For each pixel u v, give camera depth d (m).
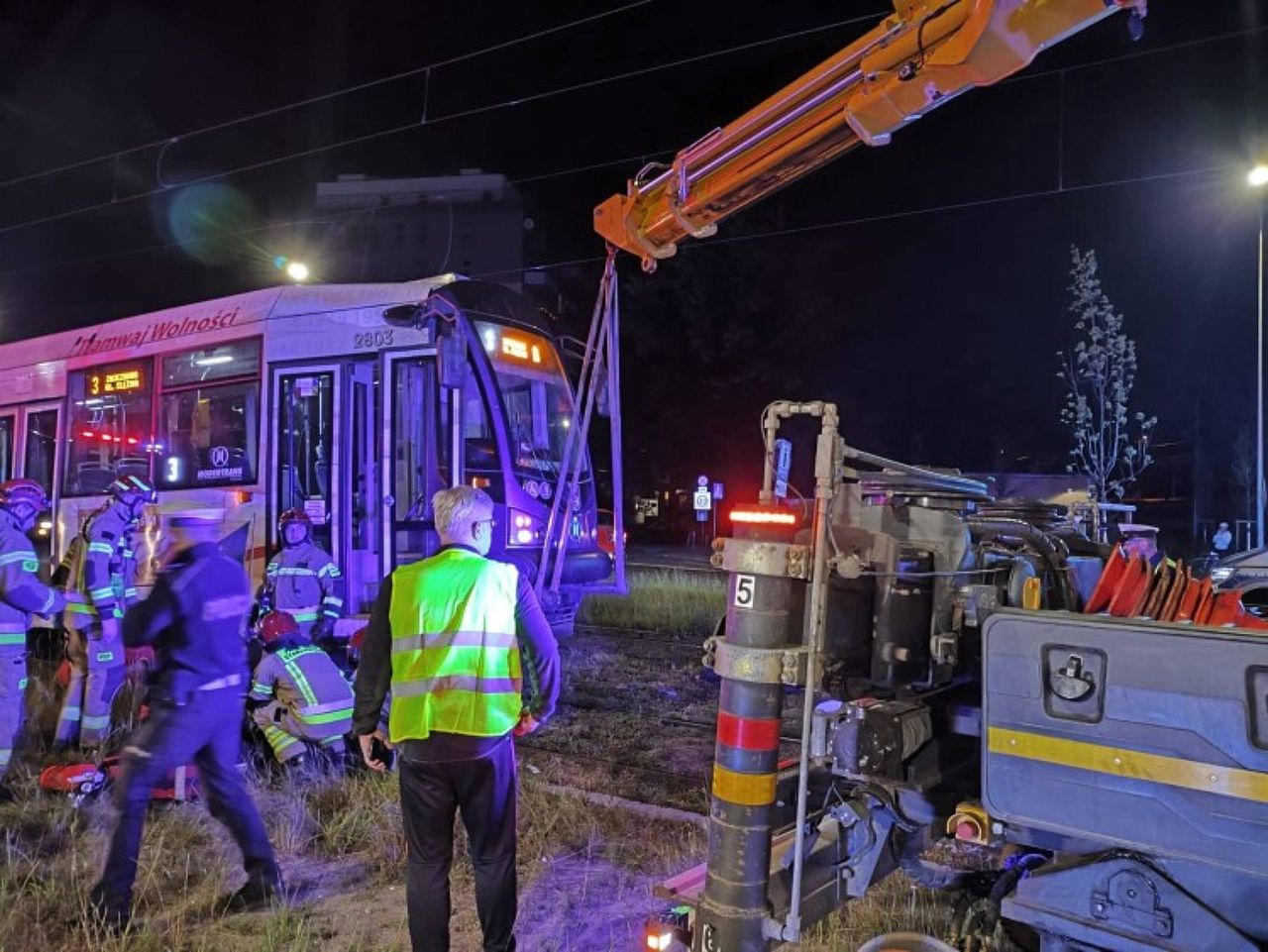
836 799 3.19
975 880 3.38
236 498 8.58
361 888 4.27
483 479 7.86
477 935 3.85
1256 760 2.13
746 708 2.72
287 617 5.68
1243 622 3.29
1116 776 2.33
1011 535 3.33
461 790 3.27
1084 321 18.66
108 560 6.23
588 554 8.73
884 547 2.95
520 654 3.60
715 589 14.71
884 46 3.32
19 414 11.11
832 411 2.70
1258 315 20.72
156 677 3.98
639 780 5.89
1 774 5.20
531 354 8.55
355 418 8.16
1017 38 2.92
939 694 3.07
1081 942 2.50
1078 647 2.40
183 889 4.20
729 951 2.66
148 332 9.81
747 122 3.85
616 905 4.08
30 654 10.25
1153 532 7.28
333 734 5.48
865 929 3.70
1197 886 2.33
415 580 3.32
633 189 4.46
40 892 4.08
